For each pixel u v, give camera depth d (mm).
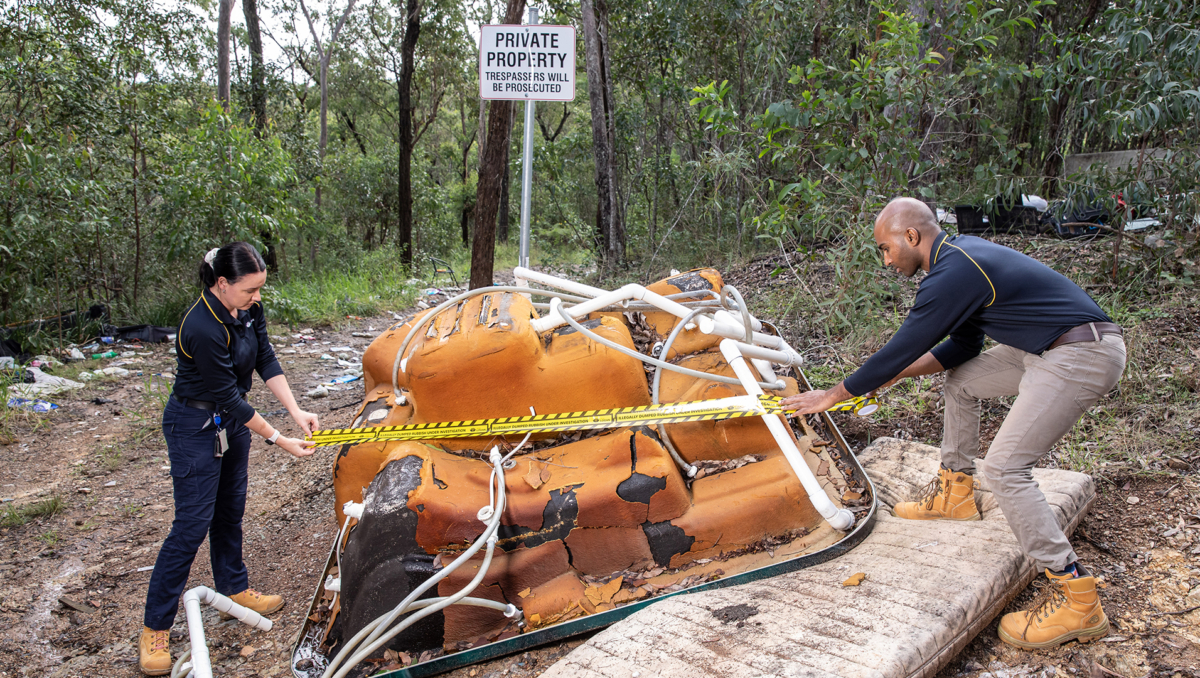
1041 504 2201
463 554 2422
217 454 2926
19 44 8875
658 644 2193
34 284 8734
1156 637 2195
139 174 10570
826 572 2508
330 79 26688
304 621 2850
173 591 2910
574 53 4652
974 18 4906
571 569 2682
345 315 11117
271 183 10594
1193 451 3150
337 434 2885
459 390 2893
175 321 10016
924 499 2895
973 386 2654
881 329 4746
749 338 2865
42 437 5852
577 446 2924
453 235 26766
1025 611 2281
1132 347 3895
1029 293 2227
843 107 4754
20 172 8156
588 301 3043
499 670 2484
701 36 10055
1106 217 5555
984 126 5145
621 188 12156
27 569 3818
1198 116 4453
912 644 2000
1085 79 4992
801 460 2617
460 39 23750
